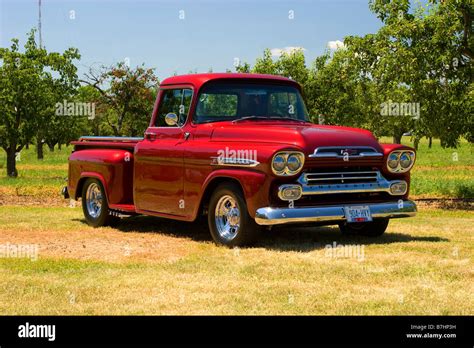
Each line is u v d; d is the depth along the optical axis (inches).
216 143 342.6
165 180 368.8
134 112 1293.1
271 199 314.8
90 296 237.0
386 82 628.7
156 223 433.7
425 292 240.2
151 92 1285.7
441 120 599.5
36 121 1056.8
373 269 275.1
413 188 740.7
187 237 372.5
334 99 893.2
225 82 365.7
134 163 392.8
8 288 249.0
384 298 232.1
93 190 434.6
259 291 241.4
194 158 347.9
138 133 1342.3
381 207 336.5
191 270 277.6
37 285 253.8
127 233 391.9
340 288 245.9
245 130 337.4
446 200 657.0
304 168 319.0
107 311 219.1
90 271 278.2
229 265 286.2
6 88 1040.2
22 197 667.4
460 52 599.8
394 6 622.2
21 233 391.2
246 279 260.8
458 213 514.0
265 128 334.3
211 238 366.9
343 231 385.4
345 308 220.1
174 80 380.8
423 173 1107.3
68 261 300.0
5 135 1054.4
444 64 598.5
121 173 408.2
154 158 375.9
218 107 362.6
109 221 421.7
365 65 654.5
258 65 972.6
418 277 262.2
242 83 368.2
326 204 325.4
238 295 236.5
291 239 359.3
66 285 252.8
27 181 939.3
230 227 337.7
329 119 906.7
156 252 322.7
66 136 1141.1
